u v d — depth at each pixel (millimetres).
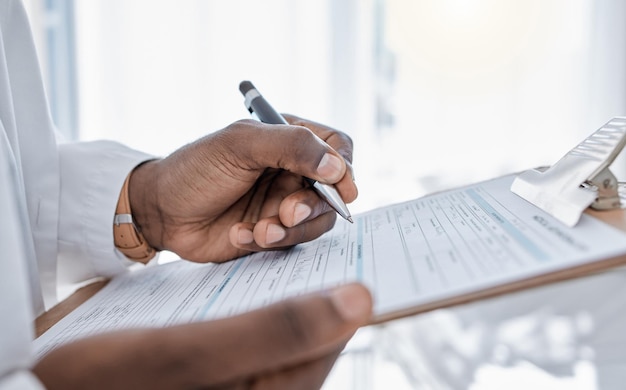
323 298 230
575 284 876
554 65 1263
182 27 1199
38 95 530
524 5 1247
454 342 735
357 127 1245
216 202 509
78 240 548
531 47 1259
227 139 467
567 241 270
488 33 1253
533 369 629
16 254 209
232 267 467
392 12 1251
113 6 1184
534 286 240
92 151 566
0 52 462
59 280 588
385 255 343
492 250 289
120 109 1207
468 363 668
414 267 293
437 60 1265
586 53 1260
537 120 1277
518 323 780
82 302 485
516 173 501
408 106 1276
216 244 534
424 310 241
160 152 1221
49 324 429
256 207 545
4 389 197
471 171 1289
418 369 662
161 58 1202
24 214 464
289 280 343
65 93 1192
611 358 633
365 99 1250
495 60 1262
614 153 316
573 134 1272
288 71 1223
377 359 698
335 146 544
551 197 339
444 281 259
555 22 1251
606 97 1259
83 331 355
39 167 525
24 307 209
